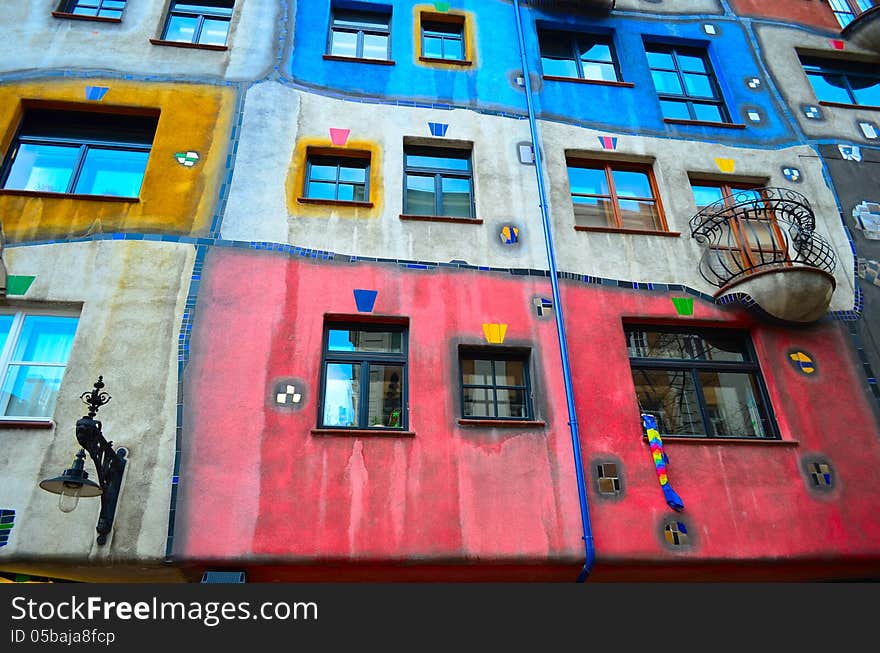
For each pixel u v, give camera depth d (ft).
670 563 26.73
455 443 27.66
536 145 36.32
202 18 38.93
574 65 42.39
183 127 33.58
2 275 27.48
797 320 32.53
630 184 37.73
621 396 30.01
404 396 28.96
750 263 32.50
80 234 29.89
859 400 31.63
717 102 42.42
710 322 32.73
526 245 33.27
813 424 30.58
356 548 25.09
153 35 36.83
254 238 30.94
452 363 29.45
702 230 35.45
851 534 28.17
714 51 44.06
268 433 26.68
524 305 31.48
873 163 40.37
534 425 28.53
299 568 24.98
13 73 33.96
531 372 29.96
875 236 37.24
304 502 25.61
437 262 31.89
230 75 35.99
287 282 30.09
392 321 30.32
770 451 29.60
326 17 39.73
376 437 27.25
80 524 24.22
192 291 29.09
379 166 34.37
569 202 35.37
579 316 31.65
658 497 27.89
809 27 46.85
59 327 28.45
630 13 44.42
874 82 46.21
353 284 30.63
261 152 33.55
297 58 37.47
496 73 39.40
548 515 26.78
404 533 25.62
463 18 41.63
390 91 37.27
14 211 29.96
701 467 28.78
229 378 27.50
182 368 27.40
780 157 39.37
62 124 33.94
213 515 24.88
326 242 31.53
